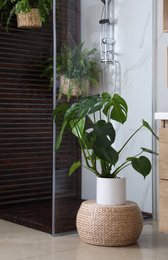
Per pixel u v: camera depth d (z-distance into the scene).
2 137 4.20
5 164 4.21
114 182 2.90
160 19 3.63
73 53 3.25
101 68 3.41
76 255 2.69
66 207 3.22
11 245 2.93
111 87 3.46
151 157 3.66
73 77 3.25
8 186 4.23
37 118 4.45
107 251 2.77
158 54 3.65
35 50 4.42
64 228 3.21
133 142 3.60
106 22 3.43
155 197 3.68
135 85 3.58
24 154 4.35
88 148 3.10
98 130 2.85
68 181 3.23
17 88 4.30
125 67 3.53
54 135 3.14
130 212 2.86
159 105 3.64
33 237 3.14
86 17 3.33
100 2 3.40
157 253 2.73
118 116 3.10
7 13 4.18
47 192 4.51
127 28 3.54
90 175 3.35
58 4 3.17
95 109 2.85
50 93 4.54
